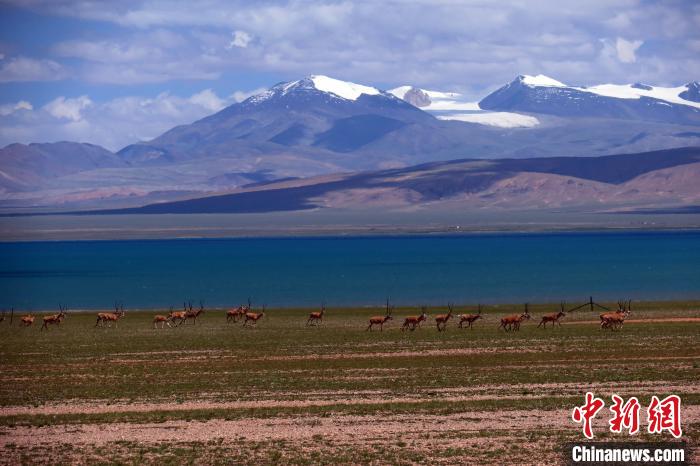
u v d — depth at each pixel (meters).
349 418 72.31
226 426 70.56
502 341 118.00
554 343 114.75
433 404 76.44
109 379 92.62
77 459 62.59
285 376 92.75
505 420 70.94
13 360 107.06
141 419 73.12
